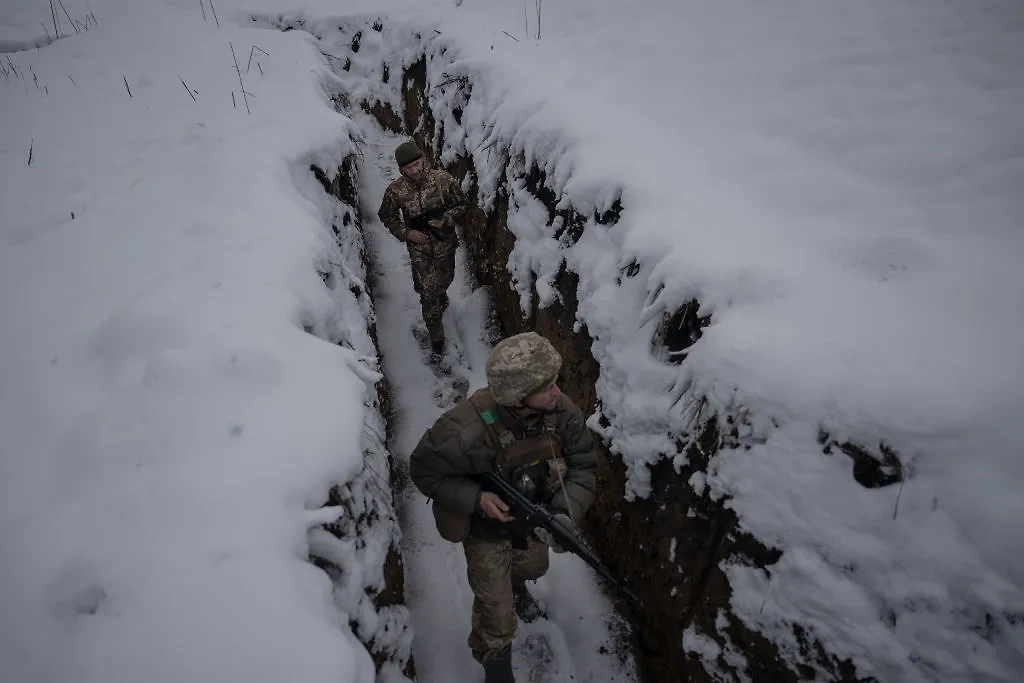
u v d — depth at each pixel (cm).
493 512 169
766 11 344
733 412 170
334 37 695
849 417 148
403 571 228
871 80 265
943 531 131
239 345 178
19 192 327
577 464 184
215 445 153
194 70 511
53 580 129
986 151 214
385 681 165
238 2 738
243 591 125
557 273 291
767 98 281
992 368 142
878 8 306
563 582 247
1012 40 255
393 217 349
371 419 204
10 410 180
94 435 161
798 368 160
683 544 190
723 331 179
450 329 391
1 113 434
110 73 504
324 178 370
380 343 379
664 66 336
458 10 567
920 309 165
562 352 285
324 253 270
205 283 213
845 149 239
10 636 121
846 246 195
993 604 122
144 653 116
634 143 274
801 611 148
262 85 477
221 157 324
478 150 402
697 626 181
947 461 134
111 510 141
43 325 214
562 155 296
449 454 165
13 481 156
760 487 160
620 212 249
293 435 159
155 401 165
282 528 138
